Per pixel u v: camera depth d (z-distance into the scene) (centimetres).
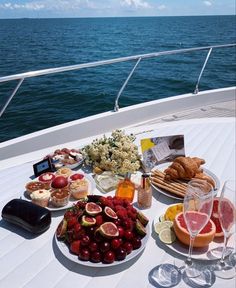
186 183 140
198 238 103
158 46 2212
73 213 111
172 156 164
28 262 101
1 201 135
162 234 110
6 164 171
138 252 102
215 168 163
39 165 155
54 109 726
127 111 288
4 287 92
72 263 101
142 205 129
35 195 126
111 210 108
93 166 161
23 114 681
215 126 220
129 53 1869
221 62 1095
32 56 1580
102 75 1026
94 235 101
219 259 102
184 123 227
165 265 100
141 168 160
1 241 111
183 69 1131
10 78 195
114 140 161
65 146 197
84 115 711
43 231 114
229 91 355
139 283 94
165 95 891
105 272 98
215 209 113
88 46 2184
